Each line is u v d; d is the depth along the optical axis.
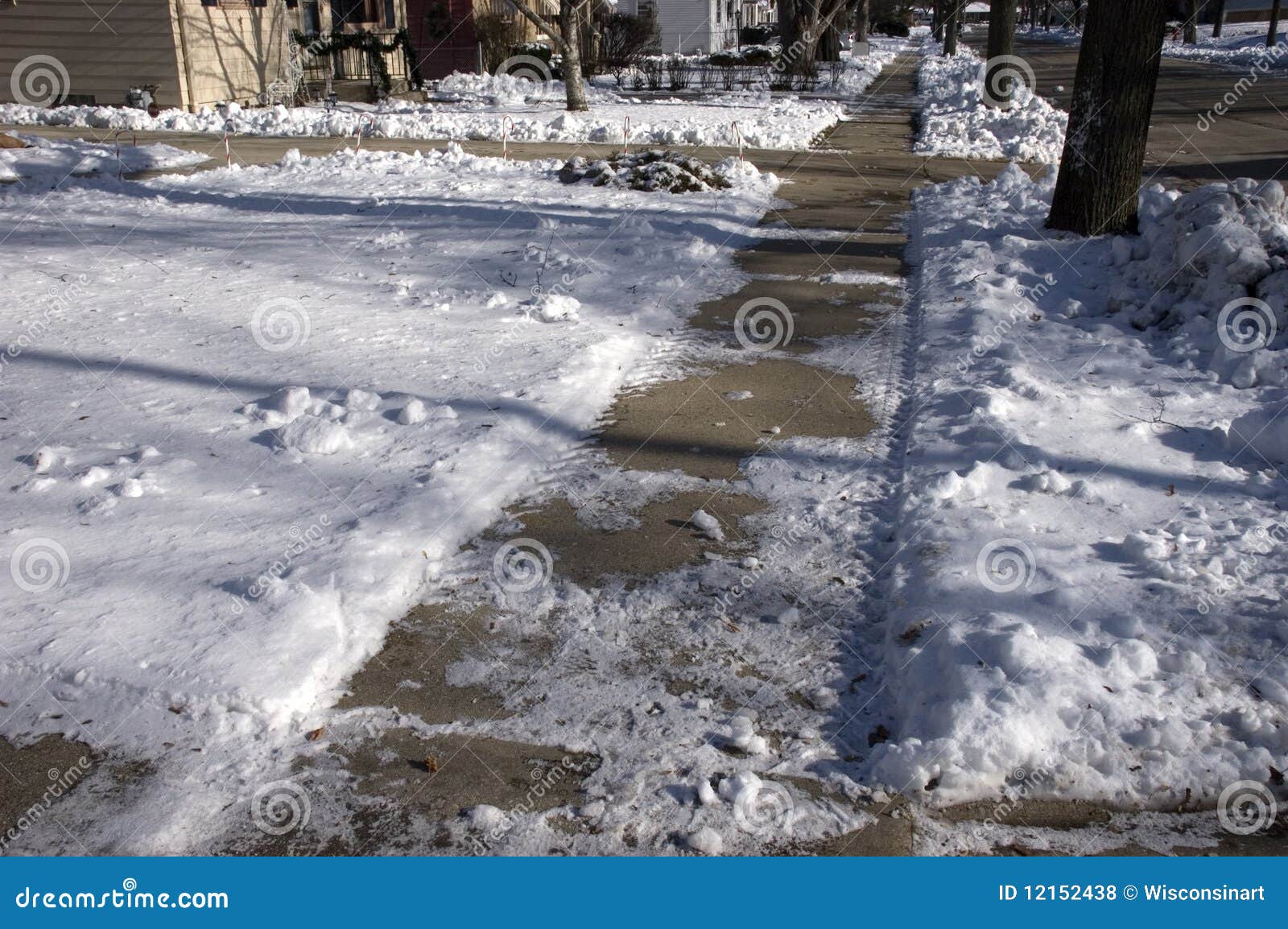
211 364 6.81
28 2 21.81
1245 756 3.37
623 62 36.91
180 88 22.00
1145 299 8.06
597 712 3.66
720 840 3.10
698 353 7.34
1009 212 11.84
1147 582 4.30
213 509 4.83
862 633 4.13
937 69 40.31
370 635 3.99
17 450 5.48
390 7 30.45
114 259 9.70
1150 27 9.83
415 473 5.22
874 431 6.02
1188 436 5.80
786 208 12.80
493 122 21.34
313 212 12.08
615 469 5.50
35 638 3.81
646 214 11.88
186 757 3.38
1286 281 7.18
